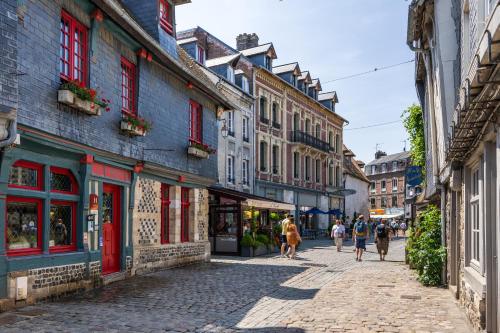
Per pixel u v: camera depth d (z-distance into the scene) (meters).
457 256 9.32
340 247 22.19
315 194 41.06
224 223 20.44
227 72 27.66
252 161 29.94
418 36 12.05
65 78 9.30
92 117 10.20
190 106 16.23
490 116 5.27
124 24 10.88
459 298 8.91
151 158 13.04
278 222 29.16
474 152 6.81
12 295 7.79
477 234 7.31
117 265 11.70
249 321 7.37
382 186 77.25
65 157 9.45
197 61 24.77
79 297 9.09
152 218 13.36
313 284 11.41
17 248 8.23
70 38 9.63
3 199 7.65
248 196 21.38
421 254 11.28
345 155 54.94
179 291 9.98
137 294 9.51
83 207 9.90
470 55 6.42
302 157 38.50
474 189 7.63
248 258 18.55
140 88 12.53
